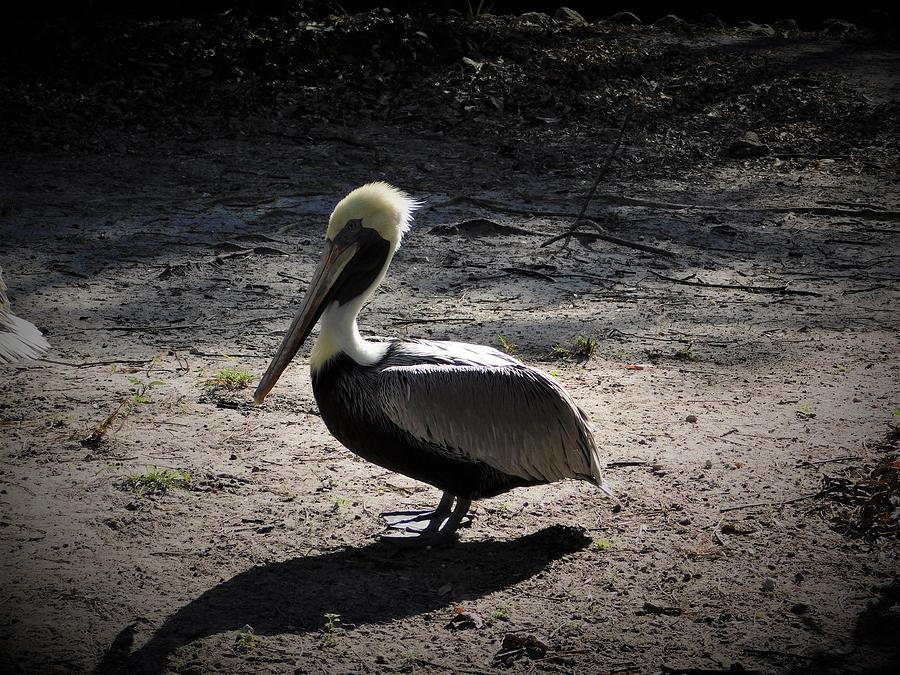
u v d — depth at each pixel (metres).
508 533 4.86
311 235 10.30
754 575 4.43
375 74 15.63
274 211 10.90
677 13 24.67
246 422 5.98
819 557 4.58
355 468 5.49
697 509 5.05
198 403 6.20
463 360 4.69
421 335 7.58
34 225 10.10
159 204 10.98
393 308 8.25
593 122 15.02
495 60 16.69
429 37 16.70
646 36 20.41
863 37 21.58
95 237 9.87
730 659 3.82
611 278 9.30
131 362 6.84
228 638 3.91
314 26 16.84
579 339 7.27
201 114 14.16
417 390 4.42
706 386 6.66
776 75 17.89
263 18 16.94
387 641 3.93
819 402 6.36
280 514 4.94
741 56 19.11
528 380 4.60
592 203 11.77
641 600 4.24
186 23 16.81
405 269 9.40
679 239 10.62
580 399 6.43
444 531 4.73
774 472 5.42
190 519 4.86
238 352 7.11
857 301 8.66
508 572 4.48
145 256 9.41
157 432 5.77
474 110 14.83
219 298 8.37
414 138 13.93
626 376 6.84
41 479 5.15
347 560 4.55
